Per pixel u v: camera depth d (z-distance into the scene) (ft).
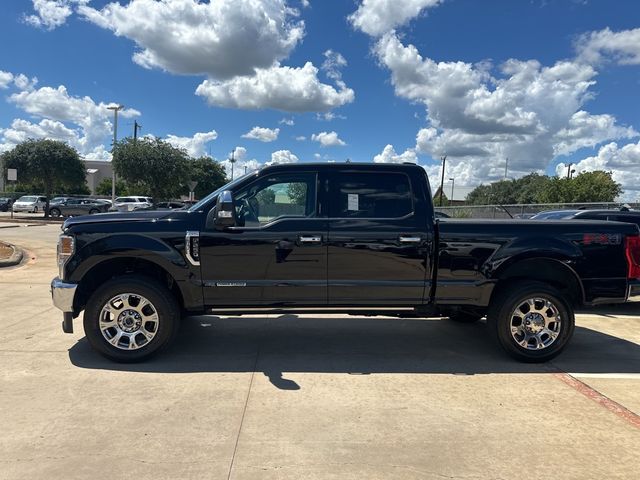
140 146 119.03
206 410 12.77
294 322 22.45
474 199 307.99
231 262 16.22
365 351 18.19
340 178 16.85
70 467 10.00
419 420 12.40
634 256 16.92
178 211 16.69
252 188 16.70
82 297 16.80
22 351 17.31
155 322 16.16
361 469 10.09
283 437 11.39
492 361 17.19
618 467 10.30
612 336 20.70
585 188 144.56
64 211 117.91
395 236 16.48
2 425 11.78
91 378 14.88
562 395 14.12
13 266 38.73
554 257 16.67
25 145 111.65
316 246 16.31
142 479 9.61
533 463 10.41
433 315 17.69
